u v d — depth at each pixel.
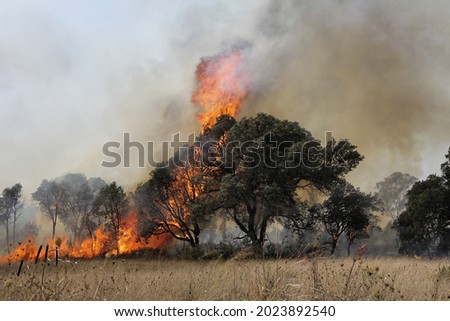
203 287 14.52
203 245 60.88
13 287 12.45
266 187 61.97
